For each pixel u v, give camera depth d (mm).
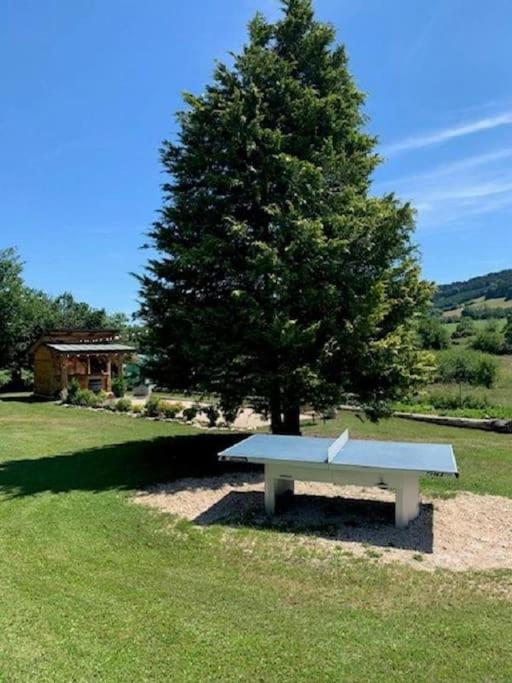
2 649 3838
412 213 9664
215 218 10219
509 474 9375
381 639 3984
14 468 10203
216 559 5664
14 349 29578
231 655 3766
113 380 25547
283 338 8805
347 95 10719
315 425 15828
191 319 9602
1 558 5668
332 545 6070
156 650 3832
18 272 29625
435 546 6055
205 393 10734
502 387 20219
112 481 9000
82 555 5758
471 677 3512
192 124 10398
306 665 3643
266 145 9773
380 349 9422
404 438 13328
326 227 9688
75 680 3469
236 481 8938
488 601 4656
